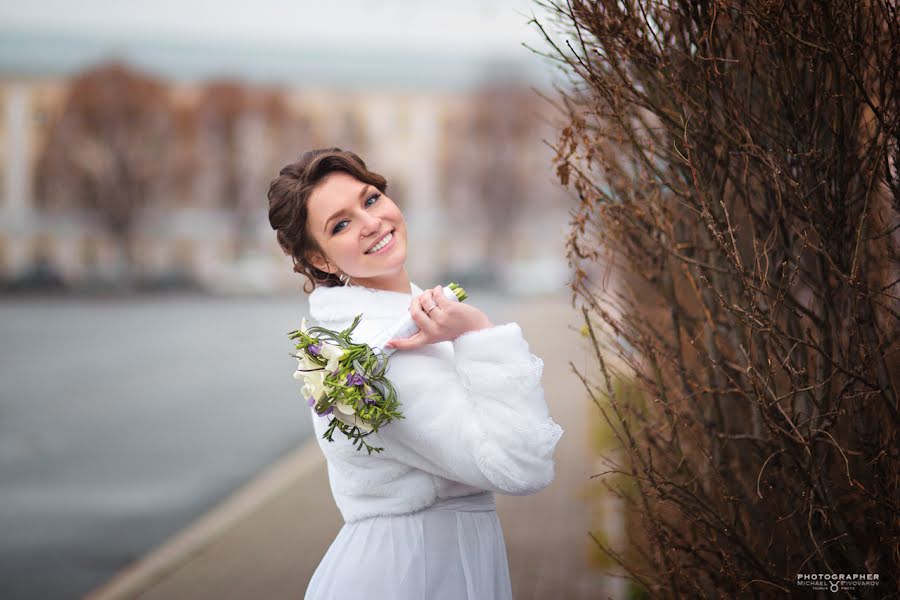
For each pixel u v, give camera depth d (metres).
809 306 2.58
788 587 2.52
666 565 2.84
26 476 8.44
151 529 6.77
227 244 63.41
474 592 2.21
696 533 2.86
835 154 2.36
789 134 2.40
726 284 2.63
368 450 2.14
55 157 55.38
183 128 62.53
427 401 2.10
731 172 2.56
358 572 2.22
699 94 2.44
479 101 70.06
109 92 55.41
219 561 5.88
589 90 2.68
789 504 2.61
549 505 6.64
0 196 65.19
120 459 9.12
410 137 73.19
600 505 6.42
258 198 62.22
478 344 2.05
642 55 2.41
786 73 2.36
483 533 2.28
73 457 9.23
